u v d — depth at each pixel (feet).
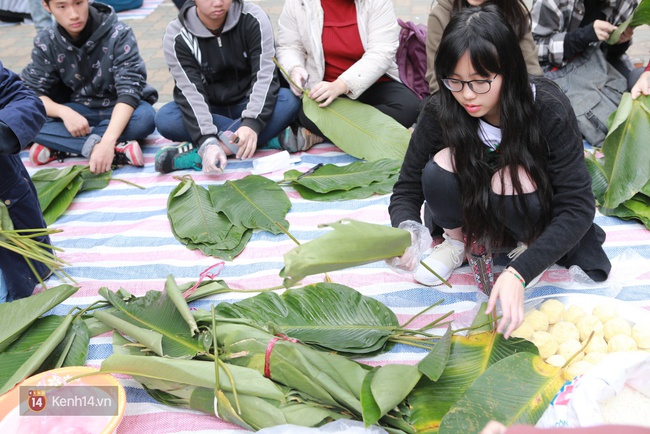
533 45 8.66
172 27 9.73
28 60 15.48
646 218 7.83
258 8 9.78
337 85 9.68
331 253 4.85
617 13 9.66
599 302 6.08
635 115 8.03
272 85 9.91
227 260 7.87
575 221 5.76
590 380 4.71
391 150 9.50
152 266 7.87
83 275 7.78
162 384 5.71
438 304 6.92
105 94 10.50
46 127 10.25
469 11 5.39
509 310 5.32
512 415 4.87
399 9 16.42
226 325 6.03
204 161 9.50
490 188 6.15
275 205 8.60
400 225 6.04
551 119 5.70
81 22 9.59
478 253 6.70
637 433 2.46
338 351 6.05
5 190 7.06
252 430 5.37
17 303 6.54
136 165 10.32
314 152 10.34
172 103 10.34
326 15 9.78
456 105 5.89
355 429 4.99
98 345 6.71
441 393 5.35
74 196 9.46
